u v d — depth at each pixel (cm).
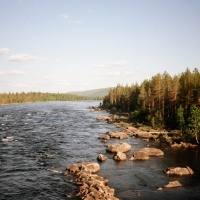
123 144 4719
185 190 2712
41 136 6212
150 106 9575
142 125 7831
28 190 2700
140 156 4081
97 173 3328
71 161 3922
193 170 3459
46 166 3622
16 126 7981
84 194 2495
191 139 5453
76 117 11331
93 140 5756
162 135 6162
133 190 2716
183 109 6525
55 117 11181
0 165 3650
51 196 2531
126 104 13662
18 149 4728
